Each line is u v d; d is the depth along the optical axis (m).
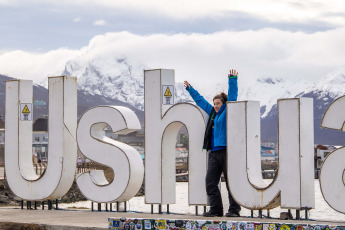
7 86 17.50
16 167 17.28
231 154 13.79
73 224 12.94
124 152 15.44
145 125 15.31
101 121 15.77
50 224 13.14
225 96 14.34
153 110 15.20
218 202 14.05
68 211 16.27
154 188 15.19
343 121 12.78
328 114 12.98
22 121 17.39
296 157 13.06
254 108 13.80
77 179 16.25
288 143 13.16
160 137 15.09
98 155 15.81
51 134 16.67
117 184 15.55
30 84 17.48
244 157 13.66
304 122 13.12
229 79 14.09
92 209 16.11
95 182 16.08
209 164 14.11
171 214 14.95
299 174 13.02
